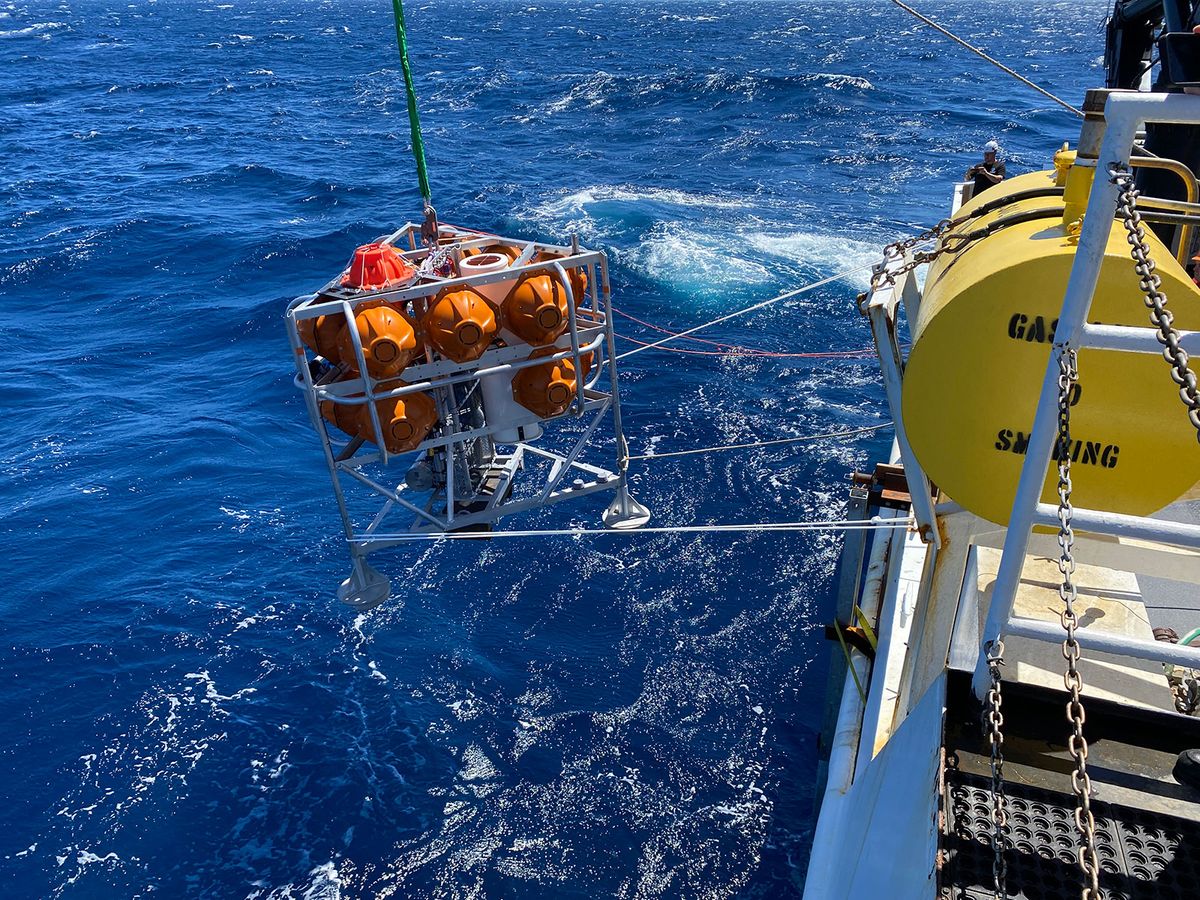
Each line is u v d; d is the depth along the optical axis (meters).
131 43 123.00
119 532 16.69
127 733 12.18
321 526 16.83
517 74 82.12
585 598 14.49
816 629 13.58
